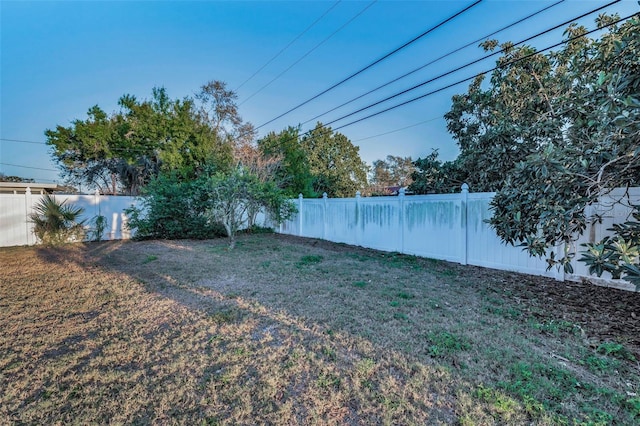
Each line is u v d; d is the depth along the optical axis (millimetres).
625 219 4402
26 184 13938
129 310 3830
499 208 4027
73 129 18109
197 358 2633
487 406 1976
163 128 15078
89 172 21016
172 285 4941
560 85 6066
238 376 2361
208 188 9305
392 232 8305
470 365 2494
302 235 11977
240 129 18859
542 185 3262
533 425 1801
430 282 5141
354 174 32500
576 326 3291
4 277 5484
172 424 1847
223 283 5059
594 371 2402
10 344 2904
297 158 17203
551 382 2236
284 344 2896
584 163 3041
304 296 4359
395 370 2438
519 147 6629
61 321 3480
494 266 6109
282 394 2137
